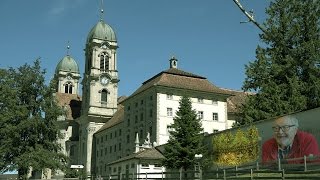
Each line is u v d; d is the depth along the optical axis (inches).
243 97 3887.8
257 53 2516.0
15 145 2244.1
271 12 2464.3
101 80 5019.7
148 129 3326.8
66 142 5290.4
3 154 2202.3
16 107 2258.9
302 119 1464.1
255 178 1170.0
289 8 2452.0
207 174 1443.2
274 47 2474.2
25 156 2183.8
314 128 1406.3
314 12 2401.6
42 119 2311.8
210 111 3378.4
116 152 4065.0
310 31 2404.0
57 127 2369.6
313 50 2308.1
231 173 1364.4
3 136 2247.8
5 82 2322.8
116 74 5113.2
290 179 1064.8
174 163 1977.1
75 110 5644.7
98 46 5098.4
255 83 2480.3
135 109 3627.0
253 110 2314.2
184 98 2108.8
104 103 4980.3
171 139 2053.4
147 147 2878.9
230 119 3582.7
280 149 1549.0
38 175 2810.0
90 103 4911.4
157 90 3260.3
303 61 2358.5
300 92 2289.6
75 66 6781.5
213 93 3395.7
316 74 2310.5
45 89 2383.1
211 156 1947.6
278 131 1562.5
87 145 4793.3
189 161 1957.4
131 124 3671.3
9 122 2252.7
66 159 2383.1
